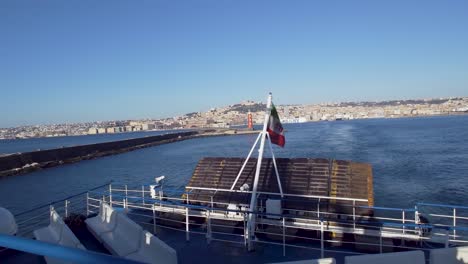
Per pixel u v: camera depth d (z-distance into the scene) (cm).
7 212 854
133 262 199
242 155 7469
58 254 215
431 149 6719
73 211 2967
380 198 3250
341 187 1130
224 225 1091
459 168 4603
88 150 8419
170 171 5738
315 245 942
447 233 774
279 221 1017
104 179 5194
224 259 851
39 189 4572
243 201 1168
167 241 977
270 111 1060
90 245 916
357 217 1013
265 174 1258
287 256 862
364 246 916
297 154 6962
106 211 1025
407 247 885
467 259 556
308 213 1059
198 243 953
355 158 5912
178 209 1178
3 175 5638
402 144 7812
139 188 4200
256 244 940
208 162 1385
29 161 6512
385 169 4744
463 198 3144
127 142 10431
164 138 13388
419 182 3850
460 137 8950
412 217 2495
